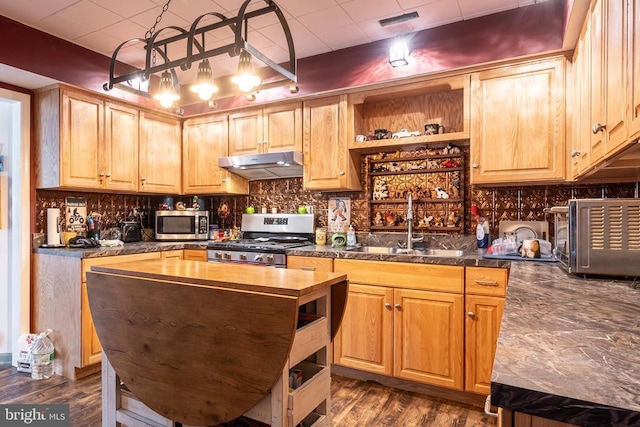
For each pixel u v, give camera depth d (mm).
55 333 2822
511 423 655
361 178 3324
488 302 2244
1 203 2953
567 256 1846
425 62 2736
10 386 2588
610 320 1014
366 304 2607
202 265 1846
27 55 2631
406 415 2232
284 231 3627
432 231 3037
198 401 1405
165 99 2076
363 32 2789
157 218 3588
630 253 1636
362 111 3287
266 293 1313
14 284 2939
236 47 1625
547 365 708
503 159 2506
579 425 577
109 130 3193
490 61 2529
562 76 2354
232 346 1336
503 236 2764
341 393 2510
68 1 2359
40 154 2965
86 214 3400
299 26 2693
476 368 2277
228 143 3631
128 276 1636
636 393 592
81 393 2490
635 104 1146
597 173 2113
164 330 1481
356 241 3266
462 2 2395
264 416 1330
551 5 2359
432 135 2744
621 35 1294
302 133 3275
